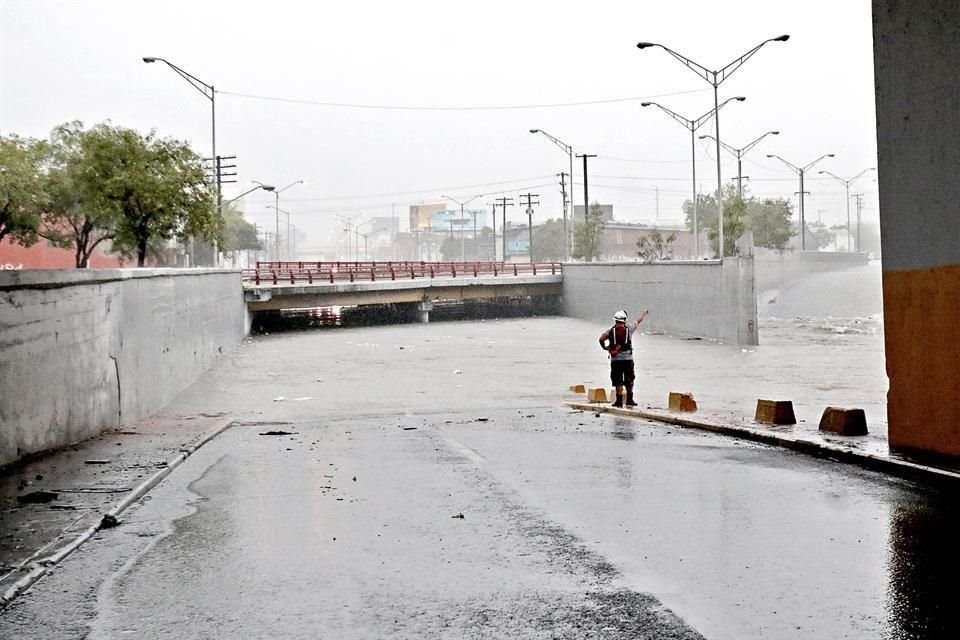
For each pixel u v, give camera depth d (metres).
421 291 66.69
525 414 19.17
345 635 5.60
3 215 41.50
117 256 67.00
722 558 7.16
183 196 39.31
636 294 55.31
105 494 9.85
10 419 11.59
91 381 15.14
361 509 9.27
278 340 50.69
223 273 41.00
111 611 6.16
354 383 28.14
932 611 5.84
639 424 16.66
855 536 7.78
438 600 6.24
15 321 11.68
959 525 8.12
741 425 14.88
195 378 29.39
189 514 9.21
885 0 11.47
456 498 9.75
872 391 23.38
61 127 43.97
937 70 10.62
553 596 6.29
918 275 11.08
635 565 7.00
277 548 7.74
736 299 41.28
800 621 5.70
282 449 14.16
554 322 63.44
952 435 10.63
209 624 5.86
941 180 10.57
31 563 7.15
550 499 9.59
